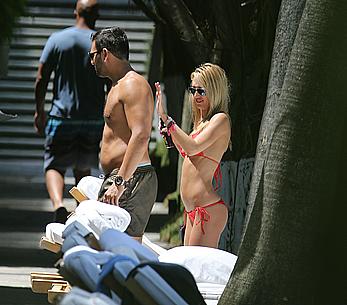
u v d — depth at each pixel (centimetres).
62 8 6775
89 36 3534
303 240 1689
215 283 1925
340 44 1662
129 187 2317
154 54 4978
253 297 1716
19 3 3562
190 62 3538
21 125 6103
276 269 1703
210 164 2206
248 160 2927
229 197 2928
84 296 1198
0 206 4575
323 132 1673
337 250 1691
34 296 2738
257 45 2959
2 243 3656
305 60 1673
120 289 1294
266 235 1708
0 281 2934
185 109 3659
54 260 3338
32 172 5728
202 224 2205
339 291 1694
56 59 3538
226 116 2208
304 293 1697
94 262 1320
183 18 3002
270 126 1920
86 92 3541
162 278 1308
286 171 1689
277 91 1920
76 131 3547
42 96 3578
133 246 1374
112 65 2342
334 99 1669
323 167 1678
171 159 4712
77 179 3606
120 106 2306
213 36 3027
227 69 2991
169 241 3722
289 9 1903
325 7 1666
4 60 3544
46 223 4169
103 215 2050
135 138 2272
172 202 4294
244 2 2964
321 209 1683
